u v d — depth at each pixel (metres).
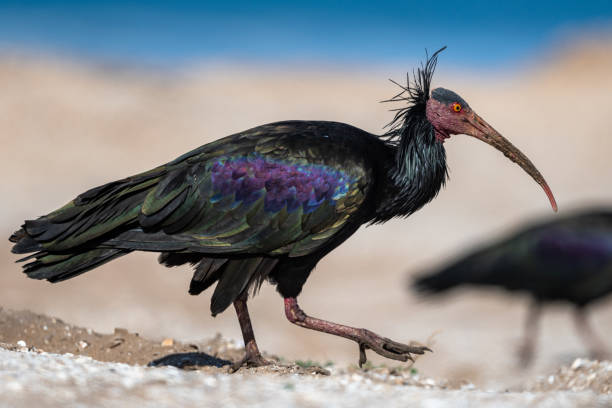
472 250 17.34
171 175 9.04
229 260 9.23
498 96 49.78
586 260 16.59
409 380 10.22
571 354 17.55
